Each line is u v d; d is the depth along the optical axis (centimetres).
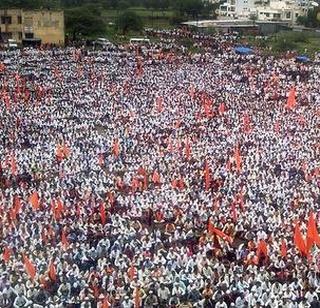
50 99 8512
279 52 13375
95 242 4303
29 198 4906
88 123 7500
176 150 6481
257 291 3619
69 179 5556
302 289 3719
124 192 5319
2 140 6656
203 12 19850
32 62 10762
